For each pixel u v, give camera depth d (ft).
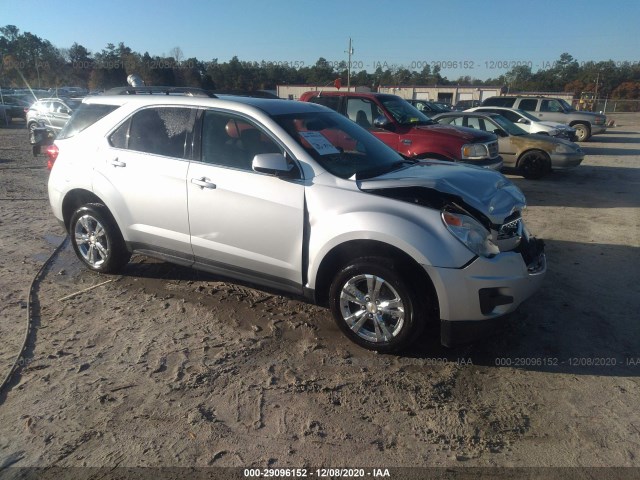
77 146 17.51
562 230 24.54
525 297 12.67
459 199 12.39
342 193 12.85
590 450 9.66
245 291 16.78
